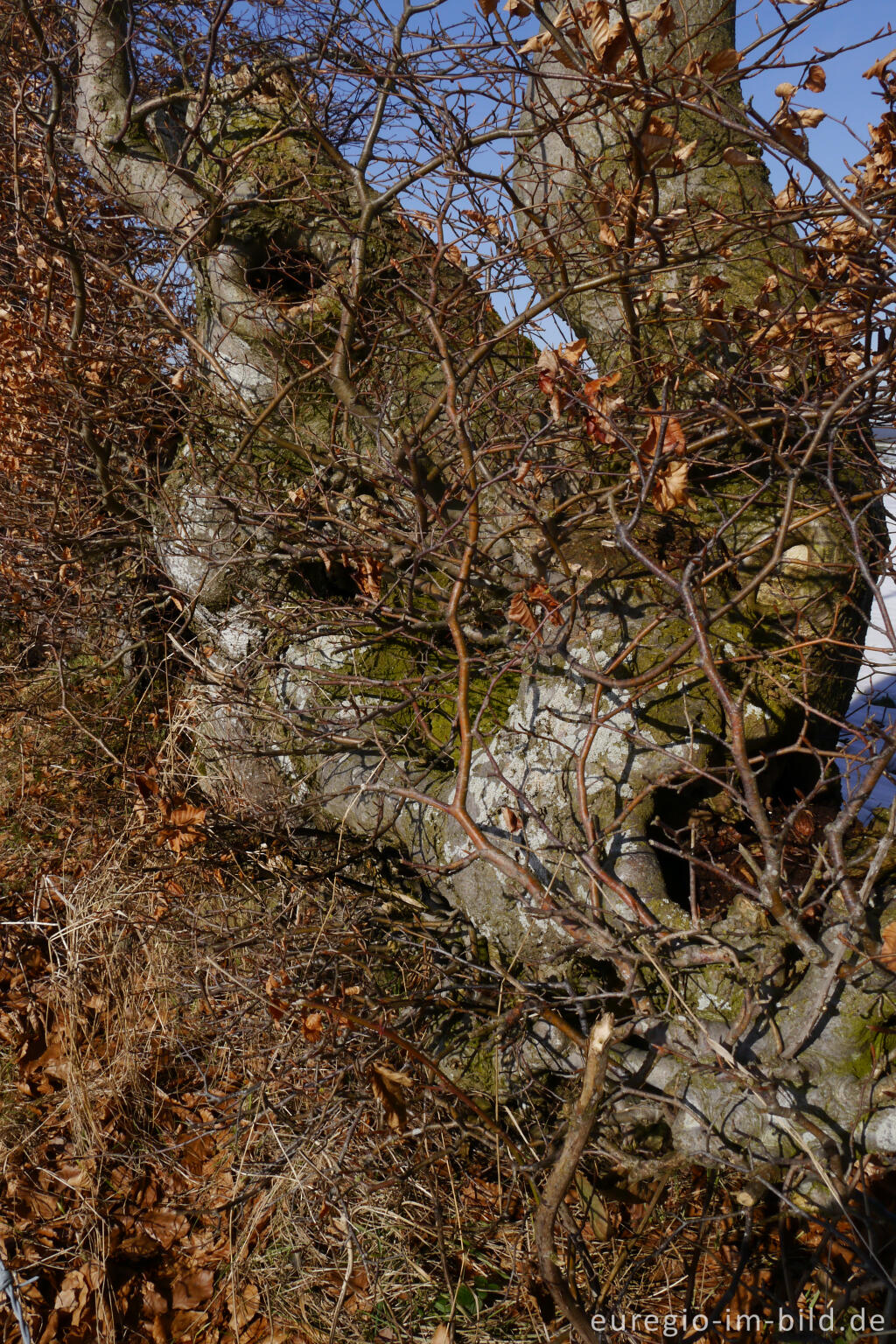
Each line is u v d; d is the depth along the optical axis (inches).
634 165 94.4
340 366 123.5
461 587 90.0
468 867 101.5
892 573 93.7
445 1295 87.8
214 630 153.5
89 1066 114.3
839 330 101.8
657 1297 84.0
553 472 111.4
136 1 194.9
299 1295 90.4
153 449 167.2
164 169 159.6
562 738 100.8
